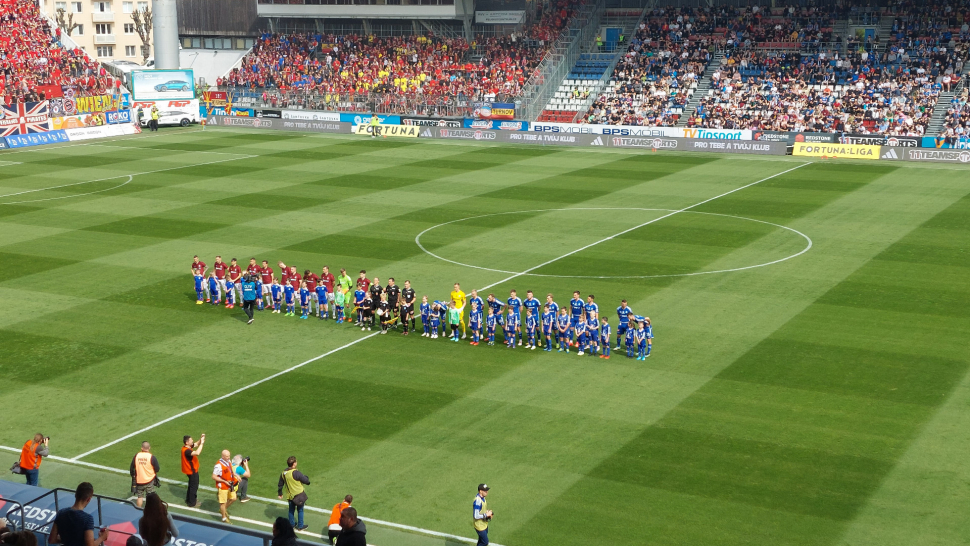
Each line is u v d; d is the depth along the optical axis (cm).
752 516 2239
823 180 6397
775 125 8050
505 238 4866
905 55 8475
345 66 10262
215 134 8938
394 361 3281
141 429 2767
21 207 5650
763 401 2877
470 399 2942
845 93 8231
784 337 3403
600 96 8938
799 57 8731
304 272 3966
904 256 4431
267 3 10731
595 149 8044
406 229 5059
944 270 4194
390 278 3831
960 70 8212
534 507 2302
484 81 9544
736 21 9312
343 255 4559
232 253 4603
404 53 10231
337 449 2617
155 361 3278
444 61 9994
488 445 2627
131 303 3897
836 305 3741
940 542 2117
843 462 2492
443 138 8725
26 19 9519
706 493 2348
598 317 3669
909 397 2886
